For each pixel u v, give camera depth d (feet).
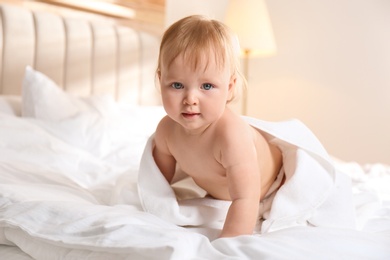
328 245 2.29
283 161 3.42
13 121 5.37
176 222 2.98
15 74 7.19
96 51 8.11
